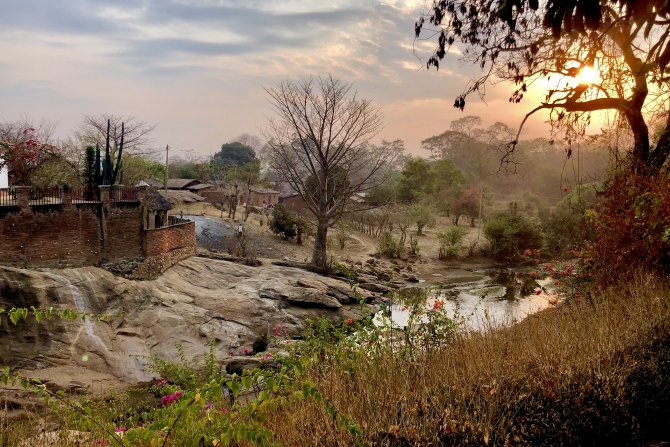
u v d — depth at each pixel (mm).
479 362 4855
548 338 5500
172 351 19859
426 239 60000
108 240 23891
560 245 36812
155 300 22531
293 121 40312
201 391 3393
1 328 17062
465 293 32562
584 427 4051
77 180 31797
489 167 89875
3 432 4016
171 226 28547
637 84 7137
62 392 4145
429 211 64375
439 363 5137
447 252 49938
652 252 8062
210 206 66625
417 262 48031
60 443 3846
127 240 24766
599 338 5207
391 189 72438
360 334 6422
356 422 3682
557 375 4367
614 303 7176
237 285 28391
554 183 79188
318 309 27453
